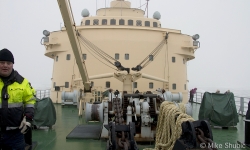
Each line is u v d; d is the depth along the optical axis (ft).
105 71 54.65
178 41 58.23
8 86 13.08
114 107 27.53
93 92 49.39
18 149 13.75
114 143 15.97
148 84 55.21
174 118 20.57
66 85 58.54
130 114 28.19
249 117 27.71
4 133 13.33
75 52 33.47
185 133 15.57
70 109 53.16
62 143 27.66
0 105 13.00
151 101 31.12
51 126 34.40
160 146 22.53
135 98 30.22
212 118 35.65
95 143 27.76
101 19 63.31
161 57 56.24
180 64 58.49
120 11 68.08
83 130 32.86
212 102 35.83
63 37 59.93
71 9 29.40
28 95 13.84
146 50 55.62
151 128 29.04
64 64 59.16
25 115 13.58
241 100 48.80
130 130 17.06
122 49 55.11
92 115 29.09
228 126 35.58
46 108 33.94
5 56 12.87
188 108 30.37
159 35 57.26
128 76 42.24
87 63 55.11
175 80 56.85
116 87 54.49
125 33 55.77
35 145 25.85
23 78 13.85
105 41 55.36
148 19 63.98
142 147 26.53
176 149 15.39
